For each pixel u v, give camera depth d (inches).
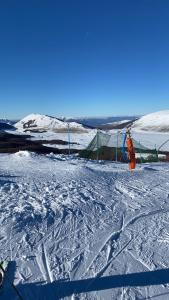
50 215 391.2
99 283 250.1
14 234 332.8
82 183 564.1
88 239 331.9
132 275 262.5
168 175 662.5
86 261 284.0
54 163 818.2
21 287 240.7
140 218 402.3
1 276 247.6
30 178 604.1
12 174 647.8
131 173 673.0
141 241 331.3
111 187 548.4
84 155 1138.7
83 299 230.1
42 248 306.8
